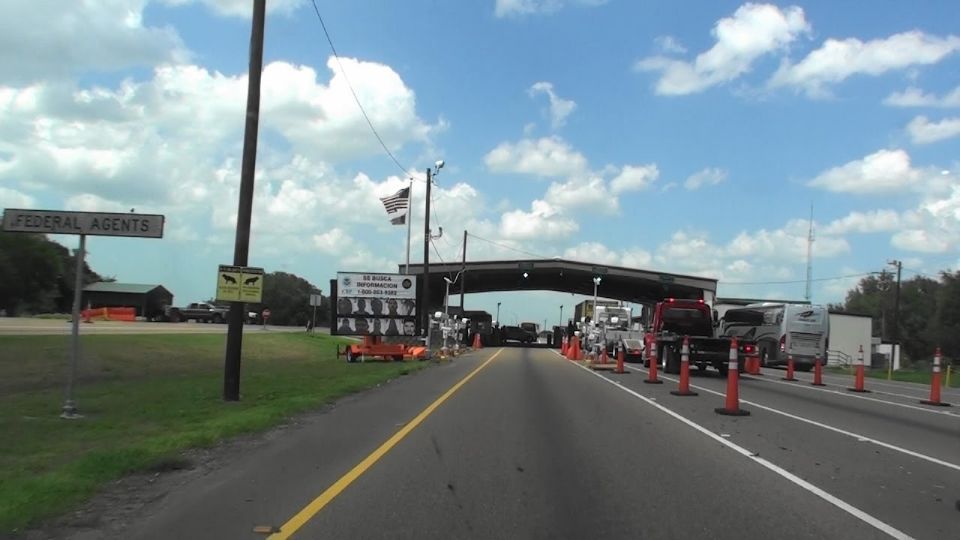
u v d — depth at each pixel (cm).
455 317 5594
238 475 822
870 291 11988
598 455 963
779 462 935
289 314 11775
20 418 1195
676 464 910
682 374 1828
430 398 1634
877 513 690
